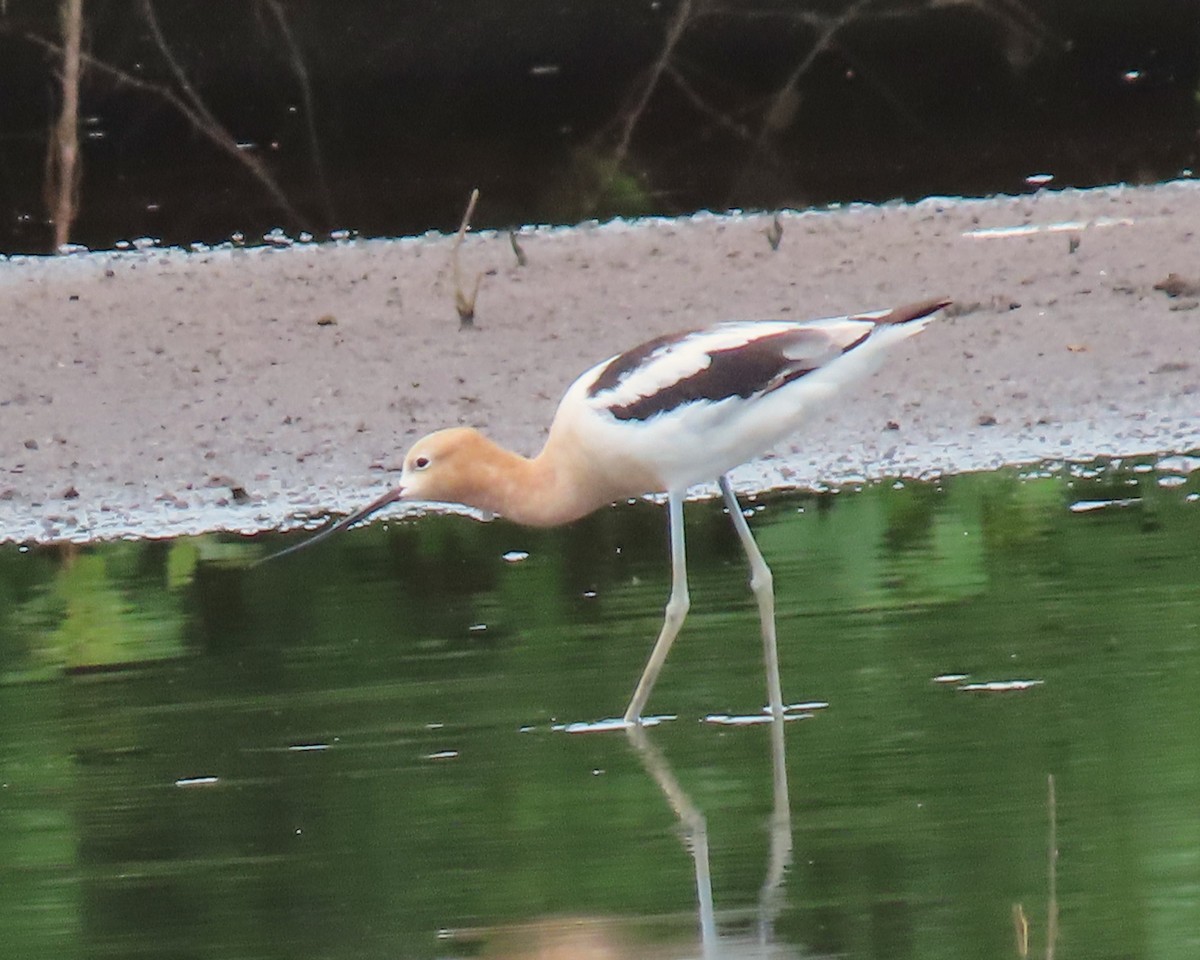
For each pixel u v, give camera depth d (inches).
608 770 318.0
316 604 426.9
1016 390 568.4
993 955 238.5
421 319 671.1
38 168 871.1
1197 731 314.8
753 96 904.3
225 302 713.0
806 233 772.6
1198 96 904.9
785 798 299.3
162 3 883.4
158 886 278.7
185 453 555.8
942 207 808.9
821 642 379.2
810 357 351.9
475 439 367.2
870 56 904.3
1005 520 456.8
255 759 331.6
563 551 465.1
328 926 261.0
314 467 541.0
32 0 865.5
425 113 898.7
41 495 535.5
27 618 428.1
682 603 350.3
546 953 247.6
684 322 650.2
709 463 354.6
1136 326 608.4
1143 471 497.7
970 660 359.3
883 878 265.6
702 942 247.6
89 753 338.3
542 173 893.2
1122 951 237.5
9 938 262.1
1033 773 300.8
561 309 674.8
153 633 412.2
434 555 467.2
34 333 687.7
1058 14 900.6
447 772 320.8
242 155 888.3
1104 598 390.9
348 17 888.9
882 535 452.8
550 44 895.7
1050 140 898.7
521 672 373.1
